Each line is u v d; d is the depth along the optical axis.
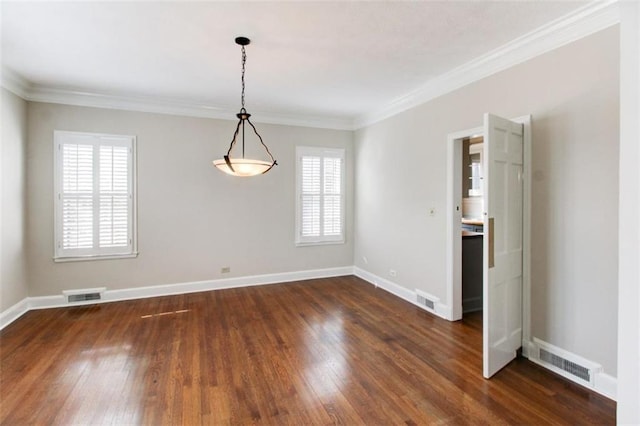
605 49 2.29
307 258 5.59
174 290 4.75
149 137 4.56
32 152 4.03
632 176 1.59
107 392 2.36
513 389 2.40
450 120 3.65
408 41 2.82
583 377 2.44
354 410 2.17
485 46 2.91
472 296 4.08
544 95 2.68
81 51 3.02
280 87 3.99
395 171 4.66
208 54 3.08
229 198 5.04
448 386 2.44
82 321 3.69
